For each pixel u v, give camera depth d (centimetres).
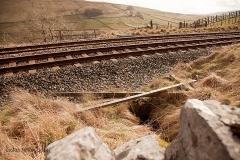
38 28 3534
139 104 525
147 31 1997
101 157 151
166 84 586
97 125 390
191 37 1412
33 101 441
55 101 443
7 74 621
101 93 525
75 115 404
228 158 90
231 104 381
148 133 382
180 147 133
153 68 738
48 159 144
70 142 152
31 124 339
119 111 465
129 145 203
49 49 986
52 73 629
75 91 550
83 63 727
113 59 770
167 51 927
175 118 420
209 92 468
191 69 727
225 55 698
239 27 2344
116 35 1719
